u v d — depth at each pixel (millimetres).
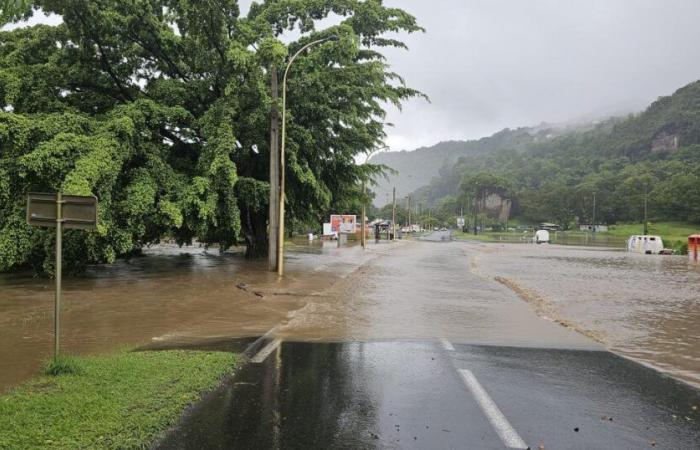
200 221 17922
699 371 6652
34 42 19000
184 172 19812
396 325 9445
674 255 36750
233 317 10141
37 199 5879
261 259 24828
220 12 17984
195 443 4117
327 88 21906
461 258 29344
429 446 4141
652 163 154125
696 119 168500
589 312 11539
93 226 5855
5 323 9266
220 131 17719
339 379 5953
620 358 7234
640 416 4902
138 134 17266
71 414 4496
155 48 20422
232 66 18641
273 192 18297
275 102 17656
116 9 18906
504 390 5637
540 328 9344
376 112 25625
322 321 9789
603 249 46812
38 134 15242
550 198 150375
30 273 17906
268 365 6562
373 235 72875
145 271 18938
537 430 4512
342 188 27078
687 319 10703
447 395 5430
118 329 8836
